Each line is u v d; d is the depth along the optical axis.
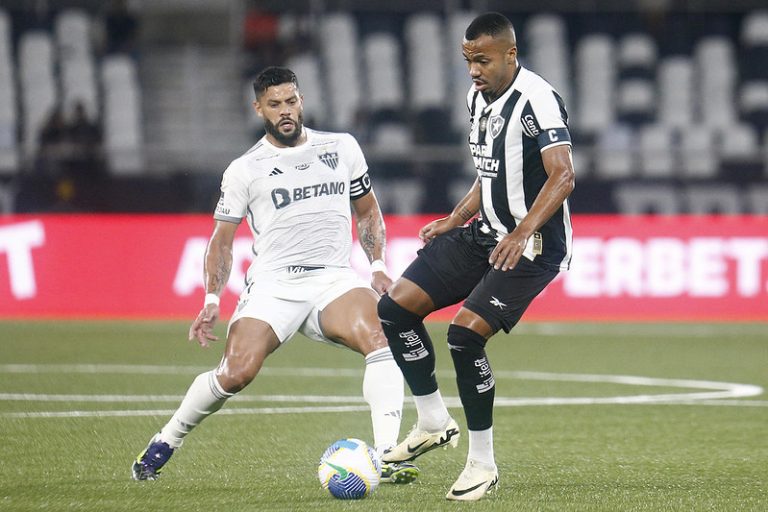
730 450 22.78
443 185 54.72
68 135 62.75
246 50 70.88
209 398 18.98
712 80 72.94
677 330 49.59
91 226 52.75
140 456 19.30
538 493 18.20
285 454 22.03
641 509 16.86
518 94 17.73
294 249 20.12
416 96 72.44
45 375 34.53
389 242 52.56
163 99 70.12
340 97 71.44
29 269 52.44
